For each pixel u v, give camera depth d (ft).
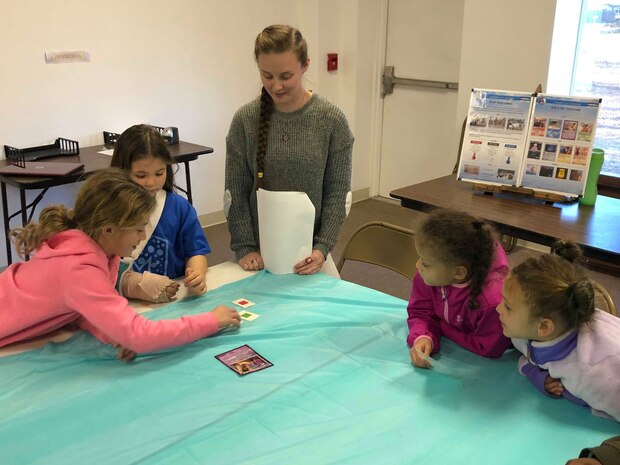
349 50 14.46
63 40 10.64
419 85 14.40
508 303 3.60
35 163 9.76
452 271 4.13
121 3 11.20
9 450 3.25
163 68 12.19
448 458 3.19
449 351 4.40
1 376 3.97
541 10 10.93
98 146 11.45
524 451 3.26
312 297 5.20
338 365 4.13
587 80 11.70
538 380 3.82
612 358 3.40
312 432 3.39
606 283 10.61
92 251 4.26
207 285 5.51
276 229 5.63
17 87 10.31
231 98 13.61
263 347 4.35
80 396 3.74
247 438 3.33
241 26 13.25
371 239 6.56
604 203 7.51
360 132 15.29
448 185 8.38
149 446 3.26
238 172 6.08
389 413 3.59
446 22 13.50
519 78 11.66
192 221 5.83
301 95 5.67
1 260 10.91
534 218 6.89
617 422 3.52
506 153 7.70
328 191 6.10
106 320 4.10
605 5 10.95
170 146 11.41
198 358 4.20
